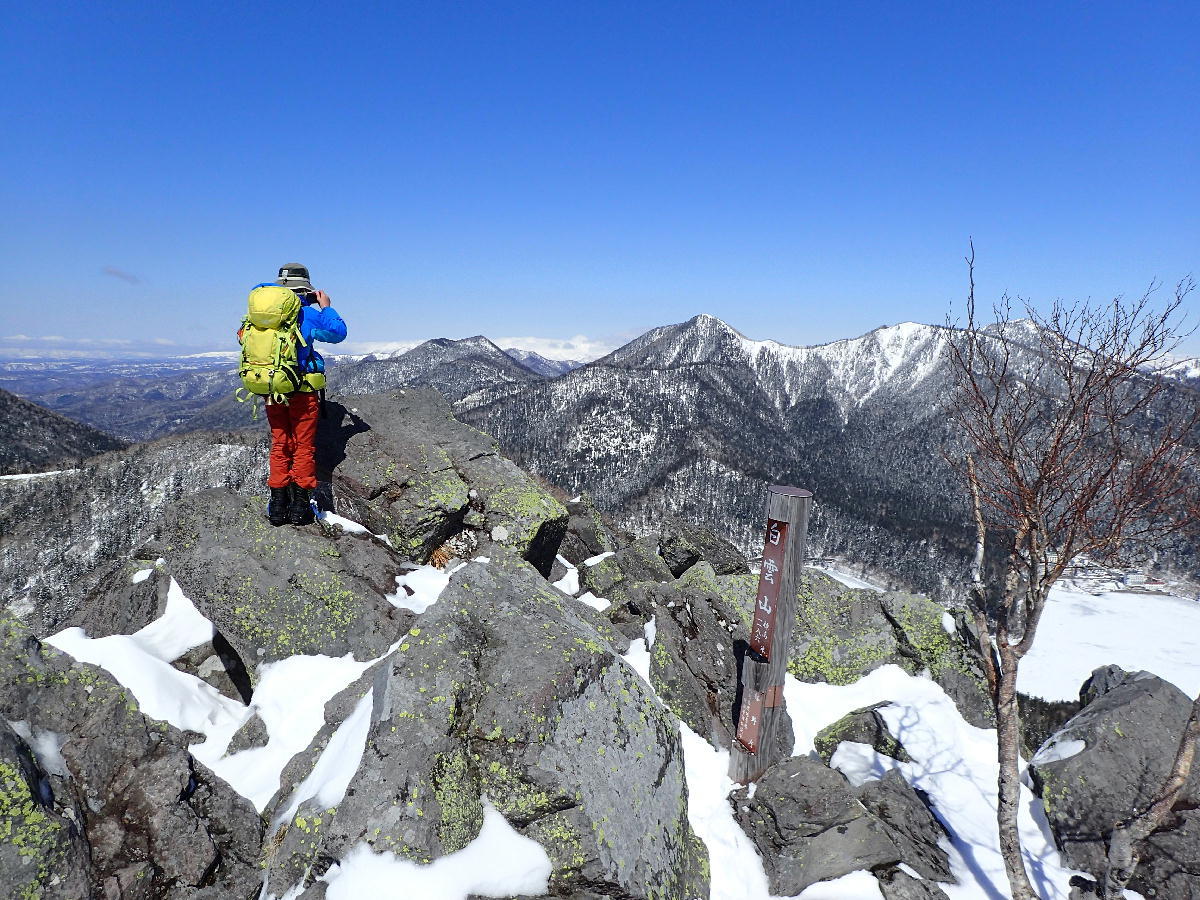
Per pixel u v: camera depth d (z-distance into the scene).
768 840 7.46
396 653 6.43
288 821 6.07
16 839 4.97
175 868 5.70
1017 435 6.09
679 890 6.07
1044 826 8.36
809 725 10.25
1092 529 5.84
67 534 111.12
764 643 7.98
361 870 4.93
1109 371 5.73
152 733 6.50
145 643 8.58
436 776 5.45
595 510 17.41
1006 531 6.72
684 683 9.55
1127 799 7.98
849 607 11.88
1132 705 8.81
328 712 7.18
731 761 8.40
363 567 9.75
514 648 6.68
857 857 7.05
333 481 11.84
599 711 6.48
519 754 5.84
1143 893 7.57
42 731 5.96
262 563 9.07
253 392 9.20
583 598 13.33
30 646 6.32
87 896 5.18
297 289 9.75
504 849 5.36
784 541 7.71
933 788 8.93
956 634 11.12
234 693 8.56
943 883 7.19
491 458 13.15
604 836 5.57
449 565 11.30
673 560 14.50
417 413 13.81
